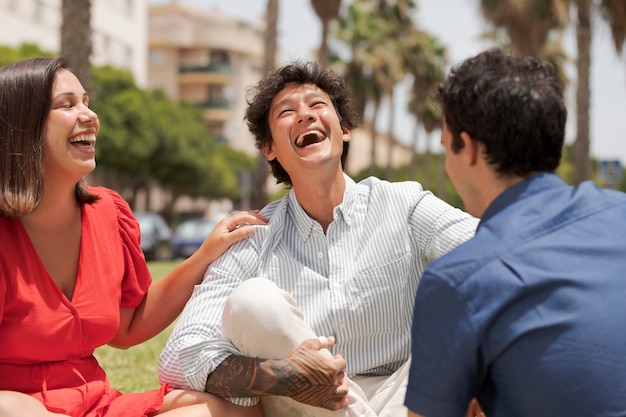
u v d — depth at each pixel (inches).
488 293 67.2
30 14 1472.7
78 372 96.4
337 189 106.5
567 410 64.7
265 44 751.7
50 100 95.1
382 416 95.2
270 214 111.6
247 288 90.1
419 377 70.6
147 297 111.1
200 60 2696.9
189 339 96.6
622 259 68.0
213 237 107.3
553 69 72.3
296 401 92.9
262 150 116.3
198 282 110.5
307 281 102.5
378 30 1400.1
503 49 75.7
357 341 101.8
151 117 1441.9
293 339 89.0
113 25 1739.7
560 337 65.1
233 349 93.0
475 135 72.2
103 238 102.6
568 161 1045.8
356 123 117.4
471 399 71.8
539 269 67.0
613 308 65.7
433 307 69.4
